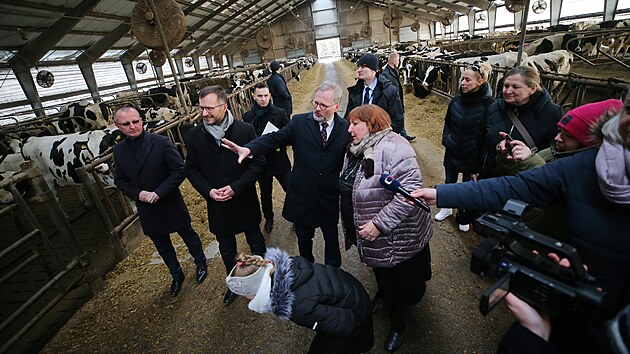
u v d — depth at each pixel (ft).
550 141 5.65
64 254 10.77
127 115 6.54
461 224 7.96
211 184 6.64
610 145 2.35
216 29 65.98
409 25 98.07
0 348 6.21
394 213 4.39
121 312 7.48
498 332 5.71
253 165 6.52
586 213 2.64
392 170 4.57
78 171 8.68
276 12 95.30
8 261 10.78
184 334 6.61
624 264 2.46
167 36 15.26
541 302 2.41
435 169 12.48
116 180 7.22
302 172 6.28
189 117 15.75
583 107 3.78
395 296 5.23
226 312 7.02
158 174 7.05
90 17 34.91
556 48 28.04
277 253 3.75
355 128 4.84
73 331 7.09
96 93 43.98
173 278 7.85
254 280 3.46
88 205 14.34
